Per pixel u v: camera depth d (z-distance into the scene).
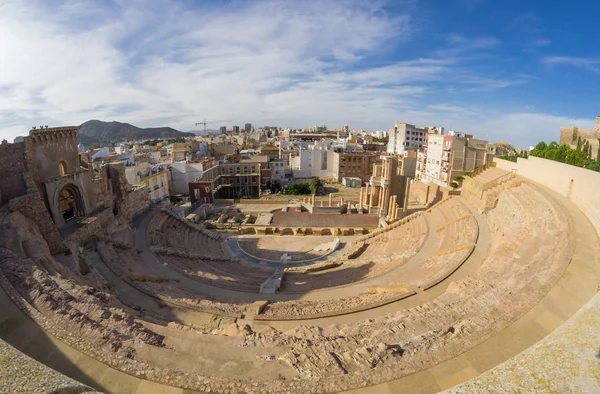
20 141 25.58
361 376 9.73
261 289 24.02
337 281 27.09
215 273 29.52
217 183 88.94
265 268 34.81
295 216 52.94
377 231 44.25
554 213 23.25
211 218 58.03
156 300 19.25
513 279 15.56
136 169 63.88
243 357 11.49
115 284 20.97
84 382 9.63
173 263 29.12
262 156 107.69
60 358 10.44
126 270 23.33
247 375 10.14
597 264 16.09
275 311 18.55
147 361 10.56
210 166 87.50
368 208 58.12
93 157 78.62
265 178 97.19
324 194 90.88
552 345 5.97
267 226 50.69
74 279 18.03
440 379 9.80
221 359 10.80
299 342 12.73
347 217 52.53
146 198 44.16
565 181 27.77
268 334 14.05
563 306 13.01
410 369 10.10
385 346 11.10
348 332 14.21
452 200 41.72
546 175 31.70
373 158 105.81
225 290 23.78
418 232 37.22
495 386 5.26
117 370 10.01
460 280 19.75
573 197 26.05
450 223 35.44
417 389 9.44
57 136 28.91
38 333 11.35
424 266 26.64
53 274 16.97
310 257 39.88
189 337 12.97
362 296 21.41
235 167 91.94
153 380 9.64
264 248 43.78
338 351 11.56
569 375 5.16
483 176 43.19
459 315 13.62
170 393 9.25
